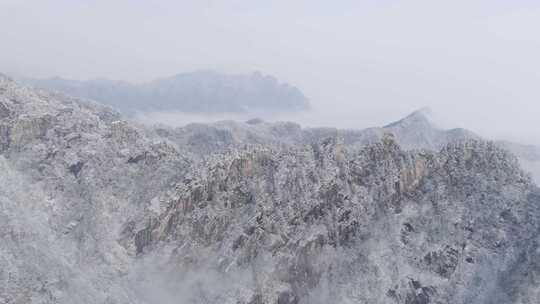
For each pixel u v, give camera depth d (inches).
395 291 4001.0
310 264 4101.9
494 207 4463.6
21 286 3011.8
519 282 3917.3
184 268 3865.7
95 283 3432.6
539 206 4458.7
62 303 3093.0
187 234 4033.0
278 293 3833.7
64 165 4160.9
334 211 4397.1
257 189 4347.9
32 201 3720.5
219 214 4160.9
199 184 4212.6
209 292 3710.6
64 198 3934.5
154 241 3964.1
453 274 4089.6
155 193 4212.6
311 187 4404.5
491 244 4244.6
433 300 3966.5
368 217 4468.5
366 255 4205.2
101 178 4168.3
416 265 4146.2
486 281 4015.8
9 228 3282.5
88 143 4379.9
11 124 4261.8
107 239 3804.1
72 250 3592.5
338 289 4020.7
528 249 4151.1
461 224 4367.6
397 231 4357.8
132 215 4030.5
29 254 3230.8
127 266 3727.9
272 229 4111.7
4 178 3705.7
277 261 3961.6
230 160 4448.8
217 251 4005.9
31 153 4141.2
